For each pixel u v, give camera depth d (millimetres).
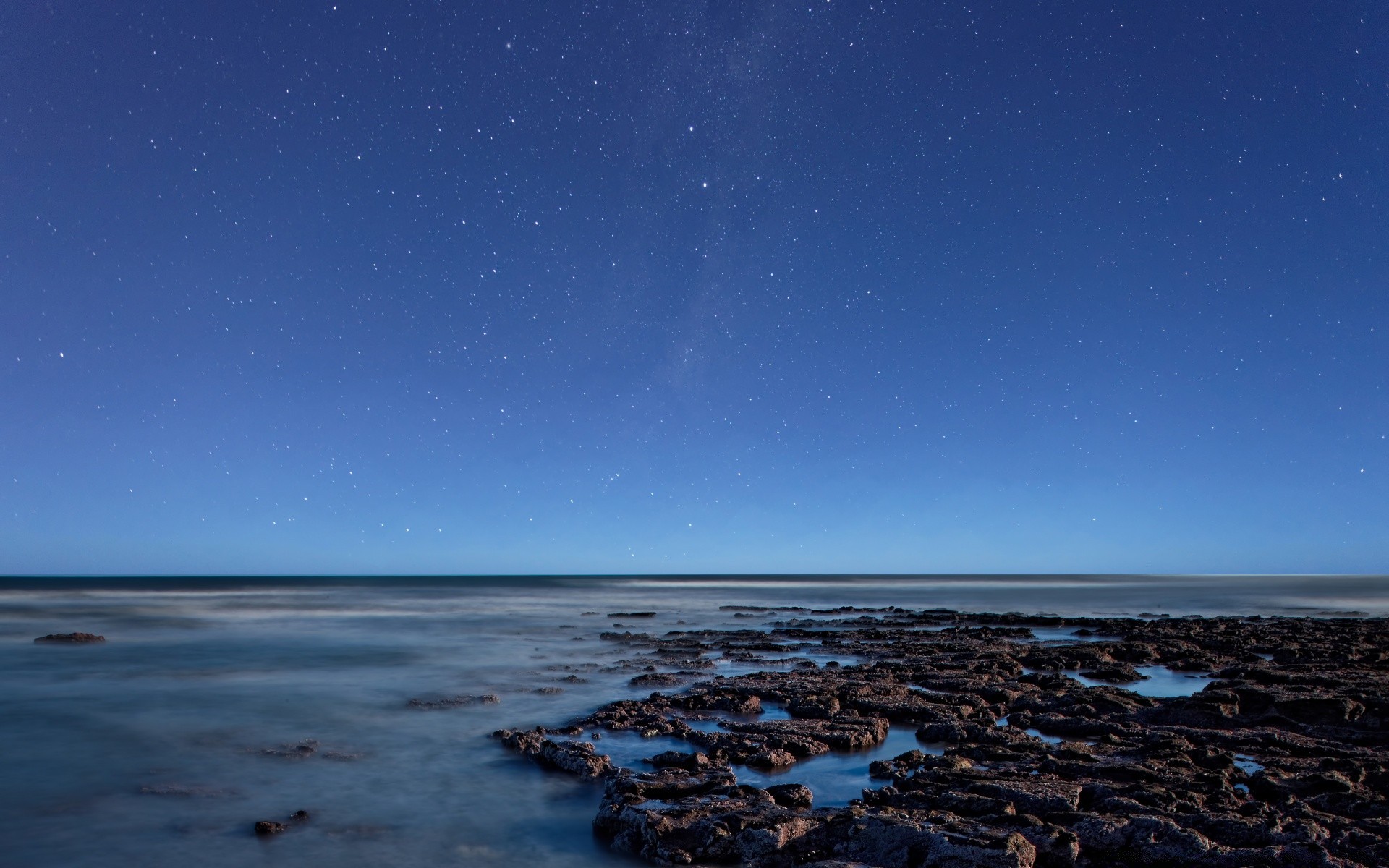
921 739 16656
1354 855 9352
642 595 97250
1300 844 9258
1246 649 31703
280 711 19969
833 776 13992
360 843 11211
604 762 14406
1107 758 13750
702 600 81938
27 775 14305
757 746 15219
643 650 33156
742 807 11312
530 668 27812
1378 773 12609
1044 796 11242
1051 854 9570
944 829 9758
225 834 11516
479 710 20047
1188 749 14250
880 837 9859
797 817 10906
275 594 91625
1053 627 46375
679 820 11000
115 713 19750
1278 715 17203
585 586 138750
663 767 14258
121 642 36188
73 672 26844
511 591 106938
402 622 48719
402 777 14242
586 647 34594
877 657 30594
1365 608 70812
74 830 11672
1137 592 115812
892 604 78125
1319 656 27219
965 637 38000
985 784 11906
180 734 17438
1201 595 104750
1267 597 96875
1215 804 11195
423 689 23188
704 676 25672
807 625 47156
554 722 18719
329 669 27531
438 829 11734
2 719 19109
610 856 10695
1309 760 14039
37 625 44969
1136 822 10109
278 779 14117
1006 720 17969
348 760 15359
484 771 14578
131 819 12109
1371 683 20438
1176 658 29531
